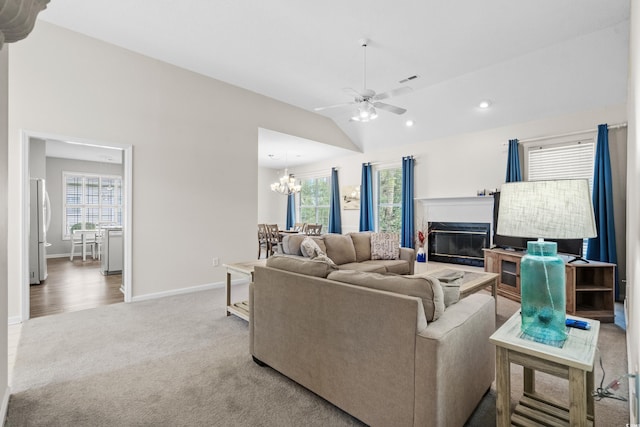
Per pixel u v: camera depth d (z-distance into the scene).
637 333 1.45
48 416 1.76
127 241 4.00
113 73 3.86
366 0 2.99
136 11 3.23
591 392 1.56
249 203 5.18
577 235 1.30
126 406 1.85
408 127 6.21
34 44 3.37
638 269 1.47
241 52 4.00
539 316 1.42
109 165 8.91
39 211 5.02
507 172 5.16
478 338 1.75
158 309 3.72
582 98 4.39
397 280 1.63
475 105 5.13
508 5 3.04
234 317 3.45
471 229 5.77
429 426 1.38
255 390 2.02
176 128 4.38
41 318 3.39
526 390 1.81
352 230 7.82
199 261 4.61
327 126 6.64
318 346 1.86
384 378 1.54
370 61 4.17
